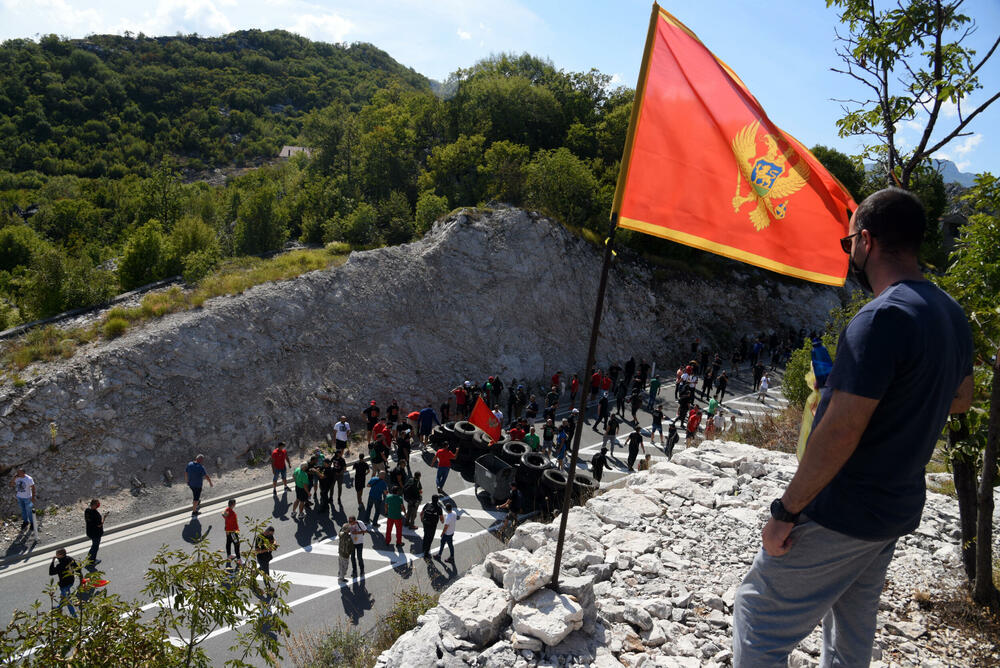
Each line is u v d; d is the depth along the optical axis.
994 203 6.67
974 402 6.26
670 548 5.99
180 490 20.55
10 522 18.02
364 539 16.97
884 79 7.72
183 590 4.98
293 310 27.98
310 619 13.40
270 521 18.12
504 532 16.89
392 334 30.38
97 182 92.31
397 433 20.55
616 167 49.19
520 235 36.81
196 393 23.55
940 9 6.92
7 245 52.81
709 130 4.46
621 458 23.77
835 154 50.88
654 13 4.54
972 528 5.88
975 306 6.37
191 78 156.12
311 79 176.50
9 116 115.75
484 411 21.08
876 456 2.16
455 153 45.88
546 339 35.72
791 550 2.42
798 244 4.35
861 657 2.81
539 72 66.44
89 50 152.88
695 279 44.66
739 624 2.65
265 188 37.53
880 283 2.34
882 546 2.43
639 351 39.53
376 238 37.91
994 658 4.57
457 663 4.14
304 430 24.98
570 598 4.45
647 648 4.43
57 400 20.80
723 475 8.32
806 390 21.03
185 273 28.61
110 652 4.59
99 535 16.14
